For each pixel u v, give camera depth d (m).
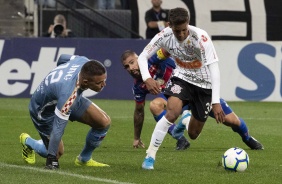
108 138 31.47
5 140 29.86
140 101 27.62
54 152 21.16
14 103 46.50
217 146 28.86
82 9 58.53
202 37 21.27
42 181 19.08
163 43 22.11
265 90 51.44
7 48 49.69
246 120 39.88
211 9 58.56
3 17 57.28
